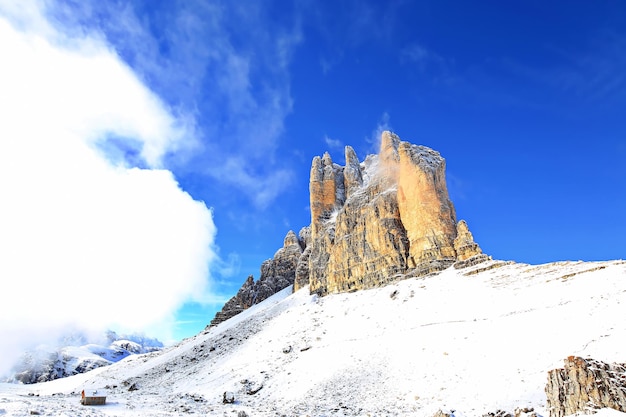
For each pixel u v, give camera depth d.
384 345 46.75
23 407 26.27
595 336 29.91
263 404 41.19
